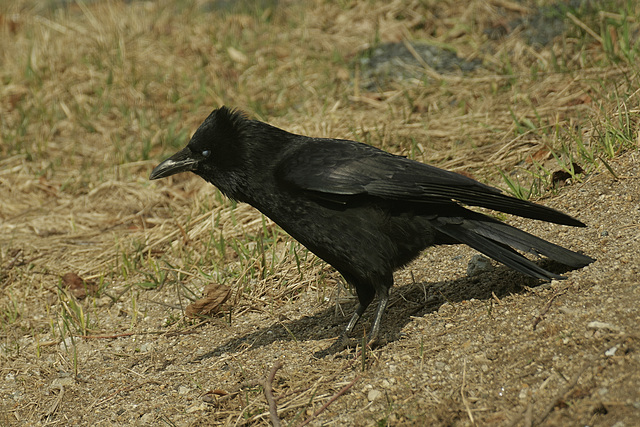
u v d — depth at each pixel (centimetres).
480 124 1227
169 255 1127
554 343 698
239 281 1001
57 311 1044
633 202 887
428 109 1326
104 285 1085
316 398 734
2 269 1135
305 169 803
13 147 1438
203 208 1199
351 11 1650
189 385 828
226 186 863
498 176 1091
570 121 1105
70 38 1723
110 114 1500
